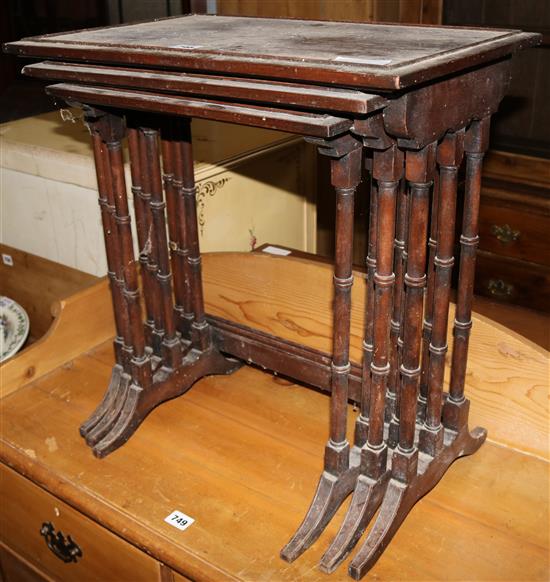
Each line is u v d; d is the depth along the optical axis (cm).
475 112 88
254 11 180
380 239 88
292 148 173
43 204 167
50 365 135
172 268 128
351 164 85
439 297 97
